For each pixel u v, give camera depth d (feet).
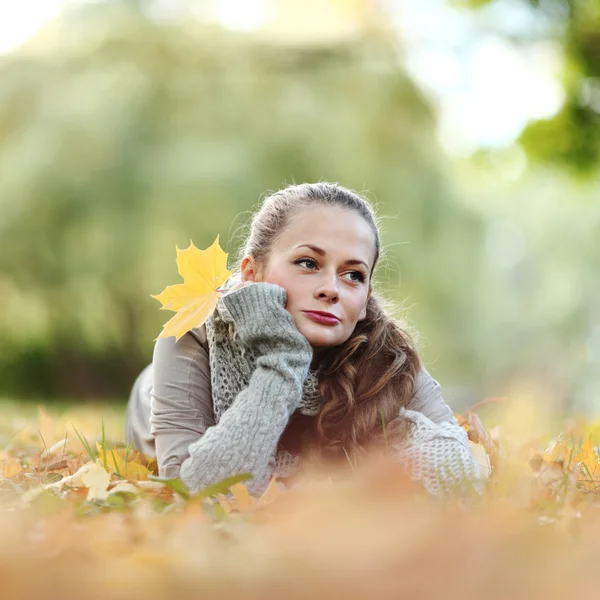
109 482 7.59
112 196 46.03
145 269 45.96
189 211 45.47
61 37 49.78
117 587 4.30
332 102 48.03
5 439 14.11
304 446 9.18
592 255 90.74
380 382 9.05
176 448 8.63
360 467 8.52
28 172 46.26
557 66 39.96
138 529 5.73
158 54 48.75
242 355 8.68
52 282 46.96
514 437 11.19
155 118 47.29
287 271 8.71
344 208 8.87
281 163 46.16
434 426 8.48
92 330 47.14
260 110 47.24
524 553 5.00
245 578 4.49
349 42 49.93
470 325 51.65
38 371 49.37
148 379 11.76
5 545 5.11
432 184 48.73
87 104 46.96
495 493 7.18
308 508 6.37
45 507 6.60
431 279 48.29
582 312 88.89
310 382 9.05
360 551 4.88
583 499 7.25
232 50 49.11
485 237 50.78
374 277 10.44
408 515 6.00
